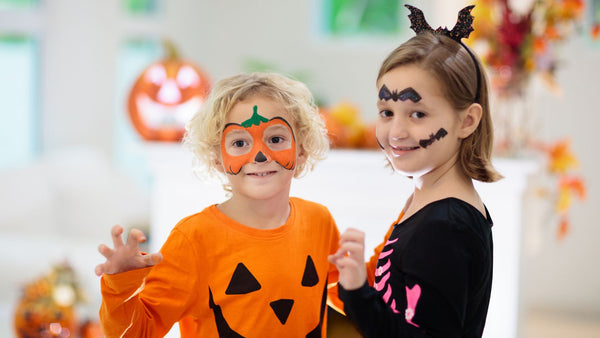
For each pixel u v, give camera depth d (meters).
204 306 1.30
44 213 4.04
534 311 4.52
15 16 4.38
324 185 2.26
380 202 2.25
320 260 1.41
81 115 4.74
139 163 5.09
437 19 4.10
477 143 1.27
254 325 1.29
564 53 4.40
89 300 2.85
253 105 1.30
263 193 1.29
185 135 1.42
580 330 4.08
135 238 1.10
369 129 2.35
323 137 1.43
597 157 4.43
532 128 3.36
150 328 1.21
